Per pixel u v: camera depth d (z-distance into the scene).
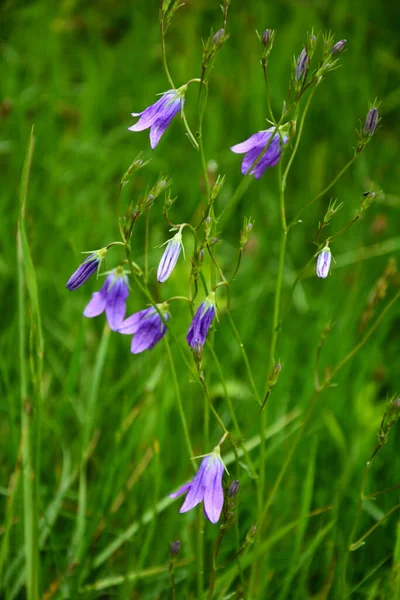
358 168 1.15
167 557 0.78
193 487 0.67
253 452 0.83
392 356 0.92
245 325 0.90
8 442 0.82
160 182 0.67
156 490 0.75
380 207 1.08
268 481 0.82
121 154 1.16
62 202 1.02
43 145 1.13
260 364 0.88
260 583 0.75
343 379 0.86
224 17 0.67
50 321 0.91
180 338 0.86
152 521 0.75
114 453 0.77
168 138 1.21
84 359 0.87
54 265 0.95
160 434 0.77
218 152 1.18
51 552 0.77
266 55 0.67
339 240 1.06
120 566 0.79
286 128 0.69
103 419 0.84
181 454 0.83
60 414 0.80
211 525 0.79
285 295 0.97
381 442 0.70
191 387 0.84
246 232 0.68
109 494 0.77
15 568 0.76
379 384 0.88
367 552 0.79
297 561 0.75
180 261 0.89
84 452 0.78
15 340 0.86
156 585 0.78
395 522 0.79
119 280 0.69
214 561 0.70
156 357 0.86
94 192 1.06
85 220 0.99
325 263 0.68
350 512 0.80
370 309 0.72
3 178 1.08
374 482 0.83
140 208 0.67
